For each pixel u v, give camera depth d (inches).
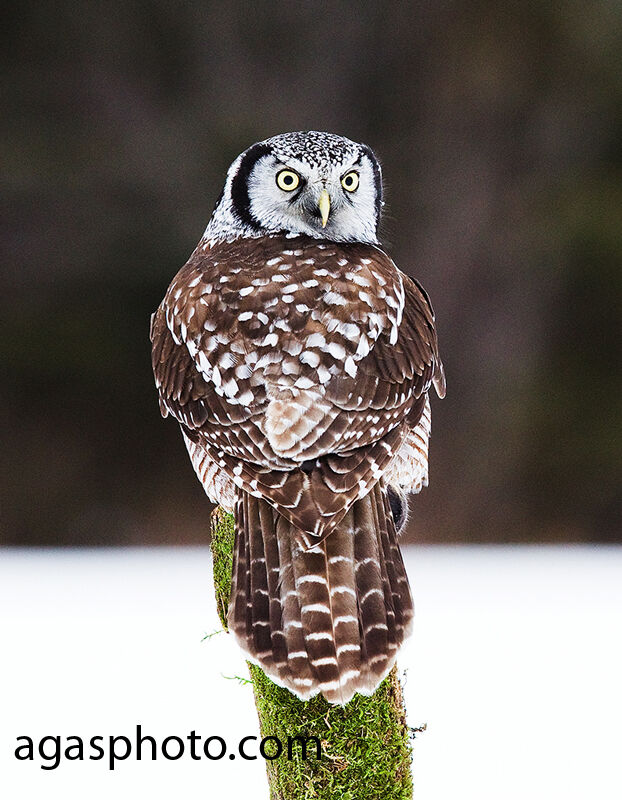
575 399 768.9
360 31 782.5
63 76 780.0
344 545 183.2
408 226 783.1
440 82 789.9
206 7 773.3
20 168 764.0
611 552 642.2
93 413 768.9
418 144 791.1
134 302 773.3
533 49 791.1
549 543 738.8
